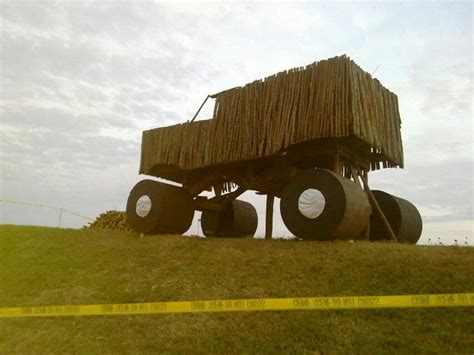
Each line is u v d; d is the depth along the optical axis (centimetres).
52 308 814
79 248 1261
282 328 655
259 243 1095
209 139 1348
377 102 1193
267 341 630
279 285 805
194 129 1404
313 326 644
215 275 909
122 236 1410
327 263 860
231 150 1267
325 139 1107
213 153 1320
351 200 993
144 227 1402
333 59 1095
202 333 677
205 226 1827
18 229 1575
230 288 830
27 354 683
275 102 1193
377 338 592
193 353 630
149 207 1397
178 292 852
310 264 872
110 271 1034
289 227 1080
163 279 934
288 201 1088
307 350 593
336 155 1108
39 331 757
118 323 752
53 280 1020
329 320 653
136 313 743
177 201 1416
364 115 1081
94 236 1420
